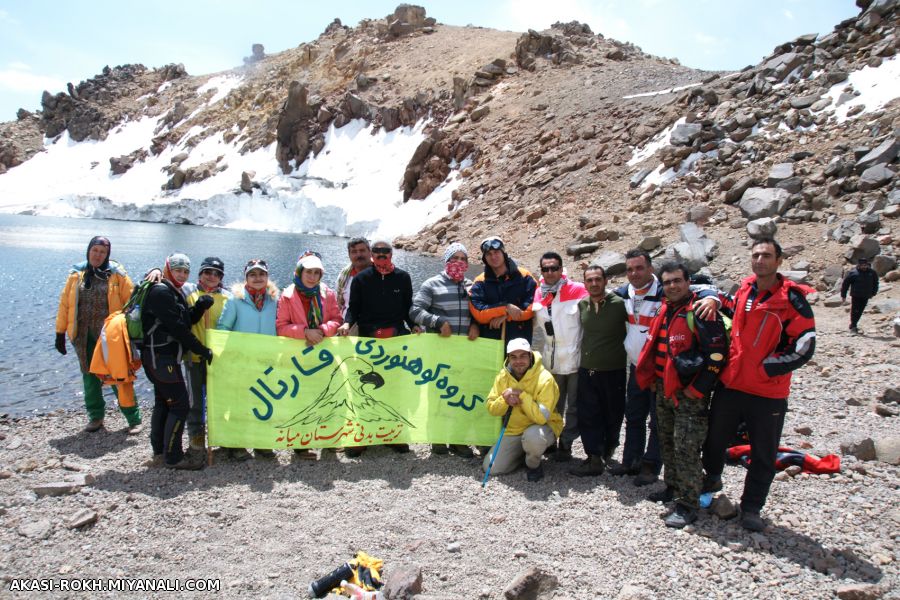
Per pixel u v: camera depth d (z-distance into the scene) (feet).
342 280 23.79
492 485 17.93
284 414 19.80
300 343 20.20
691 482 15.16
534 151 105.91
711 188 66.80
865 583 12.54
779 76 76.84
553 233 75.46
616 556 13.76
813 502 16.15
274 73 243.60
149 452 20.03
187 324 18.30
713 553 13.82
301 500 16.57
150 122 258.98
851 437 20.27
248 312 20.22
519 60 155.43
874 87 65.72
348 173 156.25
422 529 15.08
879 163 54.80
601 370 18.54
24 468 18.29
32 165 249.34
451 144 128.47
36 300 51.34
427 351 20.84
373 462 19.69
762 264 13.96
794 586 12.53
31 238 111.14
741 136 71.26
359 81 181.88
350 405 20.38
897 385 26.21
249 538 14.48
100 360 19.99
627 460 18.45
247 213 165.78
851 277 36.76
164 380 17.98
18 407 26.35
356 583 12.42
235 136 207.51
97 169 233.96
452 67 176.04
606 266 56.75
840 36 76.48
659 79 116.16
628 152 86.28
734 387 14.55
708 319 14.62
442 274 21.33
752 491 14.73
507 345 18.88
